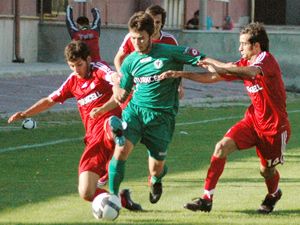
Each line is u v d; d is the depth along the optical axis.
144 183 25.66
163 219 20.23
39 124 40.81
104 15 83.19
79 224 19.47
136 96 21.23
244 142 21.27
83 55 20.83
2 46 71.69
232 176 27.44
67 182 25.59
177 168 28.83
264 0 115.88
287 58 68.56
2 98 50.88
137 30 20.56
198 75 20.34
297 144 36.44
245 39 20.98
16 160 29.88
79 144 34.41
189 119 45.41
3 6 71.56
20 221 19.81
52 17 77.69
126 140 20.62
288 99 62.19
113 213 19.03
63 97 21.52
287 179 27.00
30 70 64.19
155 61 20.89
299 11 117.44
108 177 21.38
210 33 70.81
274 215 21.12
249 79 20.62
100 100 21.09
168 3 92.25
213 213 21.19
